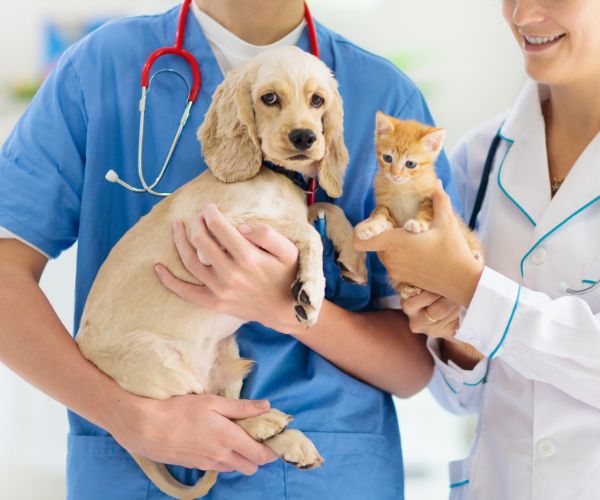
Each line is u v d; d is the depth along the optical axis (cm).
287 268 120
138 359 123
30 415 275
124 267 129
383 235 129
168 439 118
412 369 151
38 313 128
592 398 131
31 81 267
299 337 135
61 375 124
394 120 131
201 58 143
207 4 145
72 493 134
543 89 156
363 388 144
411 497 284
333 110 130
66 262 263
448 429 295
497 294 127
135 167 139
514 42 285
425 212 131
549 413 137
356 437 140
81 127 140
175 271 127
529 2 130
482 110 289
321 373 139
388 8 286
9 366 127
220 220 117
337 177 132
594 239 137
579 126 145
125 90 140
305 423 137
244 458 122
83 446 134
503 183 149
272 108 125
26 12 266
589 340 124
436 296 135
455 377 151
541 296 130
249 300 122
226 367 133
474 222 157
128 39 143
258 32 144
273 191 129
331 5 286
